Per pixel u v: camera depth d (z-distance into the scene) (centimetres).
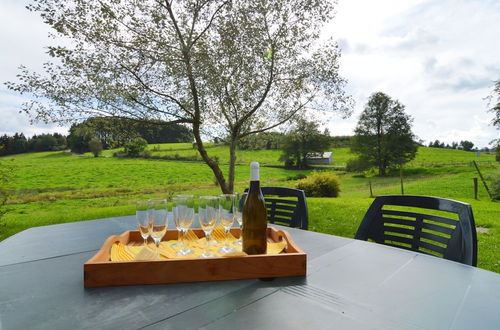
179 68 483
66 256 126
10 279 99
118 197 2073
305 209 218
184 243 127
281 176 3222
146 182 2594
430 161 3919
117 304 80
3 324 69
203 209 123
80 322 70
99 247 141
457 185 2297
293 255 103
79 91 468
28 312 75
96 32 455
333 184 1522
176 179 2686
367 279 101
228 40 494
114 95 497
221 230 150
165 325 69
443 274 106
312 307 79
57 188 2342
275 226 195
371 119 3622
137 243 136
